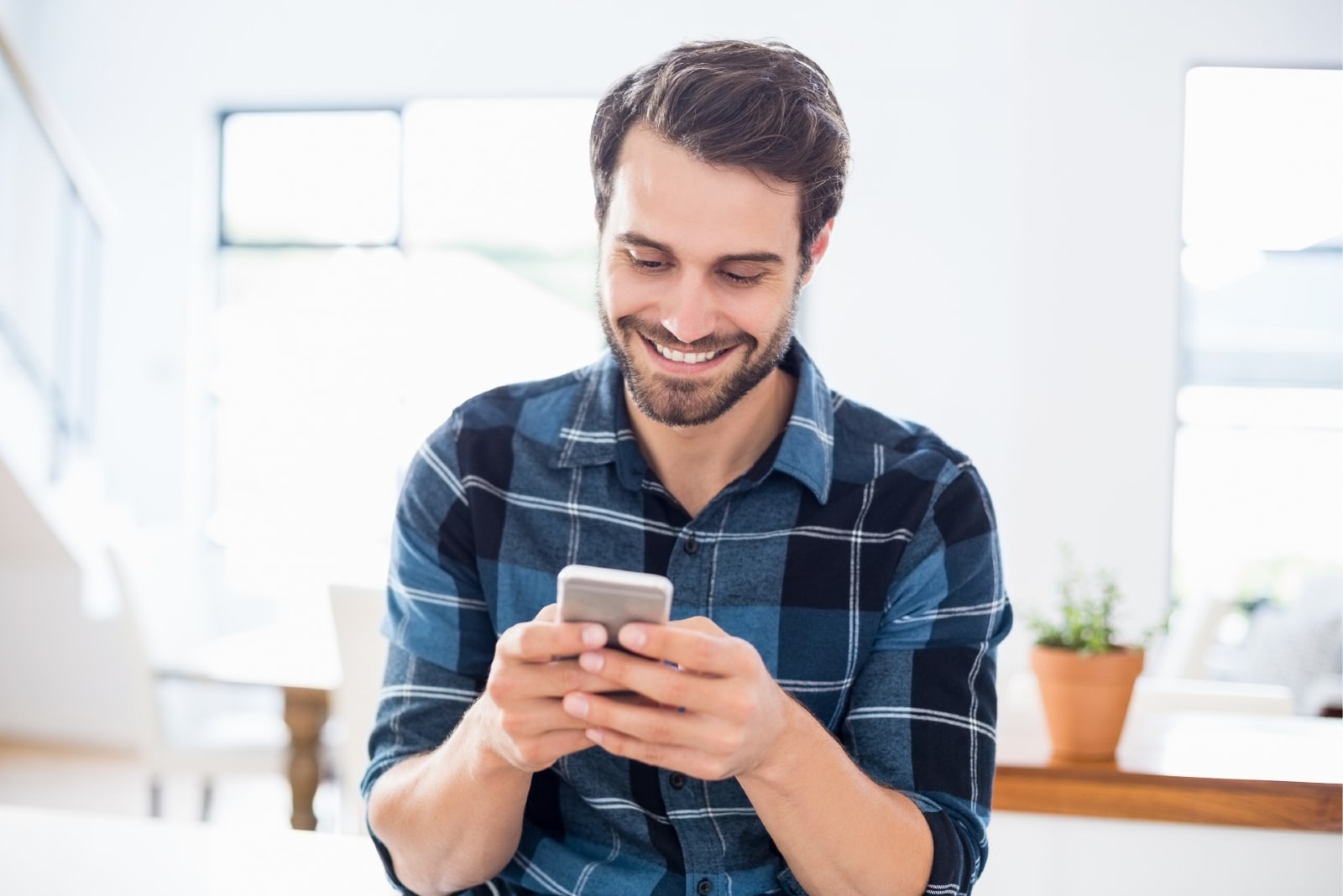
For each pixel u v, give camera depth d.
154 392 5.42
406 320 5.52
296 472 5.57
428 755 1.09
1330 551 5.12
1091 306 4.42
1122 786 1.65
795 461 1.12
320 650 3.24
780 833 0.98
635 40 5.20
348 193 5.51
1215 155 4.91
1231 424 5.13
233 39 5.37
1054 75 4.42
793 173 1.00
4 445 4.18
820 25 5.08
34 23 5.41
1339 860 1.61
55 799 4.06
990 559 1.15
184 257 5.41
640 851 1.12
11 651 4.79
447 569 1.16
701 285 1.00
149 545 5.03
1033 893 1.68
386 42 5.32
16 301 5.25
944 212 5.04
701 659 0.84
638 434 1.16
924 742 1.09
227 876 1.11
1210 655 4.89
